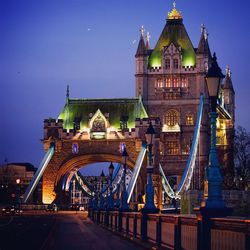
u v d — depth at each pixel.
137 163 159.50
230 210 20.06
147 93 181.75
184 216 24.34
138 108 174.62
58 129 169.88
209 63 185.12
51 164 168.50
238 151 128.62
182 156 176.62
